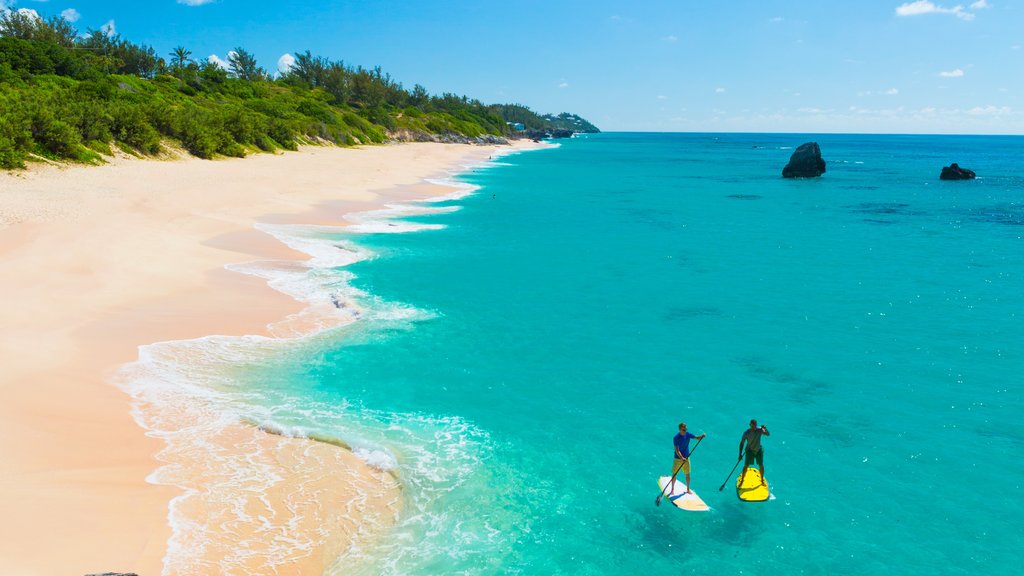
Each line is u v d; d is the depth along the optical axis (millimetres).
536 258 37438
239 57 178500
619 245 42031
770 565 11812
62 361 17953
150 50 136250
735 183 89562
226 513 12352
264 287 27547
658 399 18781
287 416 16703
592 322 25797
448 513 12977
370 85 186875
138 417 15914
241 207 44031
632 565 11688
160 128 66688
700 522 13039
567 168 113688
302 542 11742
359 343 22422
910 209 61750
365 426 16422
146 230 32906
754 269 35594
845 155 197125
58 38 126938
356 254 36062
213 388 18062
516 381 19766
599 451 15727
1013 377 20578
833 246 42656
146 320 22047
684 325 25641
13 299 21469
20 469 12648
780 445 16266
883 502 13844
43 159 46938
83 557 10391
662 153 191625
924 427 17250
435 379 19672
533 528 12641
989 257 39188
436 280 31594
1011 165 143875
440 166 98562
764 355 22438
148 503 12289
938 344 23609
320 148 103312
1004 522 13156
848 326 25641
